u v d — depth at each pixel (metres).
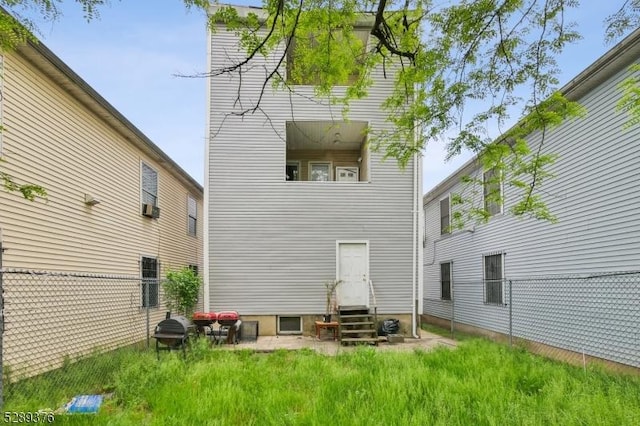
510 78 4.72
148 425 3.69
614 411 3.82
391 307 10.34
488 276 11.33
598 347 7.07
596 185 7.20
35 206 6.65
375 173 10.59
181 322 6.98
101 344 7.73
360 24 9.20
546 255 8.65
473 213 7.02
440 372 5.33
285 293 10.22
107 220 9.07
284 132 10.53
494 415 3.75
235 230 10.30
